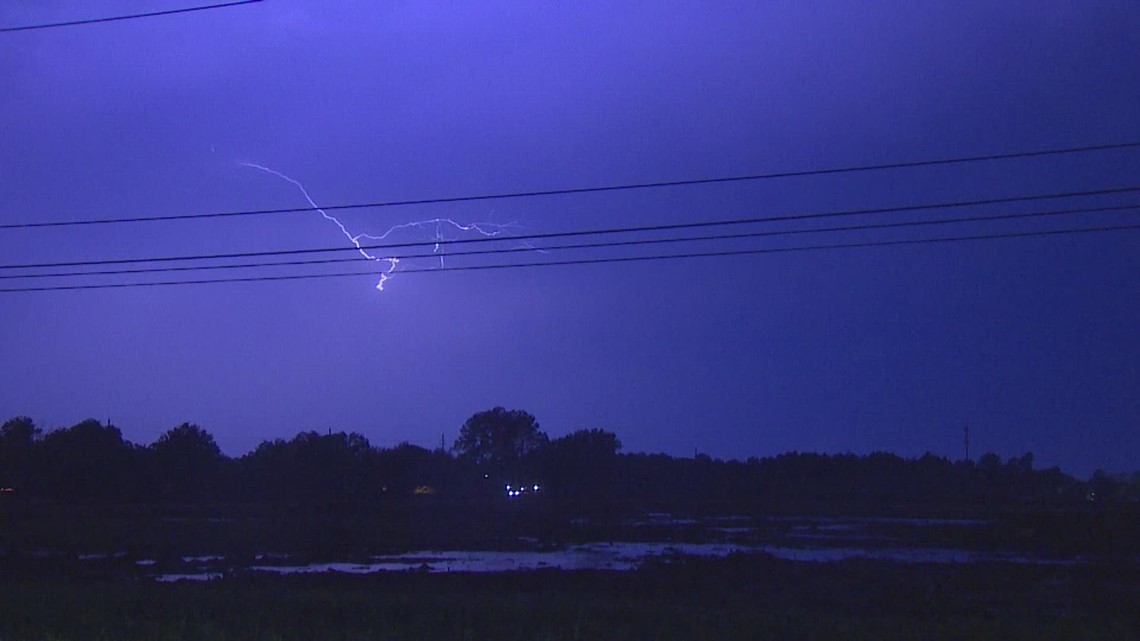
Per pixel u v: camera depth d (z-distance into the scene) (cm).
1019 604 3164
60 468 10281
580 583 3656
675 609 2650
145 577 4119
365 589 3416
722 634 2191
